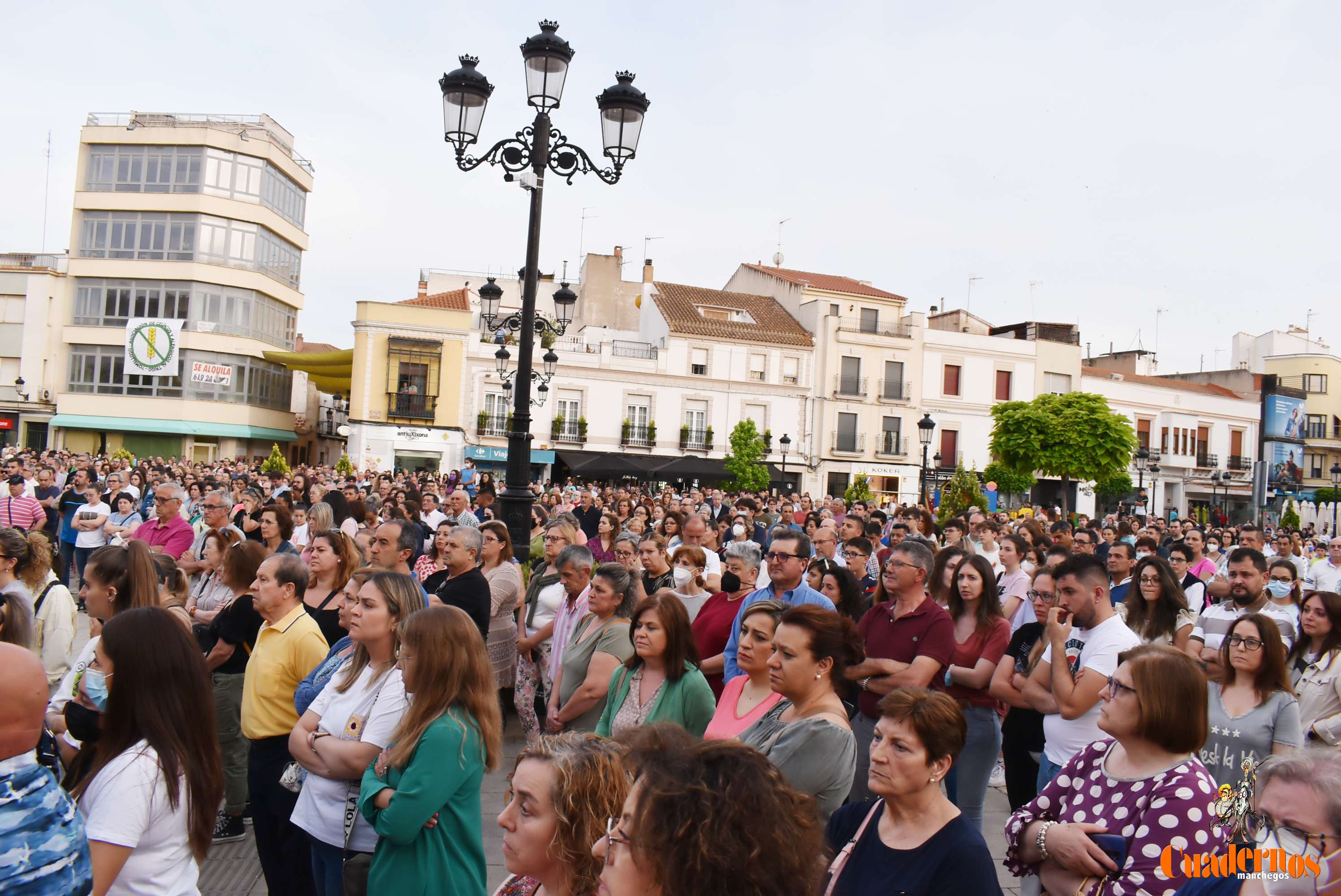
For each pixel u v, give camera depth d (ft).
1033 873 10.57
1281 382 178.60
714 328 130.41
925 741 8.80
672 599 14.16
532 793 8.41
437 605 11.10
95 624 15.26
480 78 29.99
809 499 66.69
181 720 9.57
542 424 122.21
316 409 153.58
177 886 9.52
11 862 6.80
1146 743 9.72
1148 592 19.58
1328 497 149.48
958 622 17.53
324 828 11.76
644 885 5.86
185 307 118.32
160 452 119.44
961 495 66.18
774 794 5.81
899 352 139.23
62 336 118.73
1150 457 134.00
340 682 12.42
